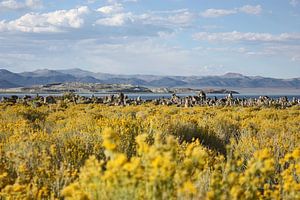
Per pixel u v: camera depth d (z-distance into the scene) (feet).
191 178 12.53
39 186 15.88
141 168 10.91
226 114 62.23
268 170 12.42
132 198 10.85
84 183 12.14
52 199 14.39
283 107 115.44
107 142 11.41
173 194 10.91
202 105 120.88
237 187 11.74
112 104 117.91
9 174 17.57
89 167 12.37
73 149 21.40
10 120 47.03
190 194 10.87
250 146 25.96
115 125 27.50
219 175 12.82
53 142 24.23
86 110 70.18
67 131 28.55
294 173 18.33
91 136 24.75
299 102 131.85
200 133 34.04
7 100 113.19
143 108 75.15
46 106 88.89
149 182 10.87
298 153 14.44
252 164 12.72
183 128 33.99
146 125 29.19
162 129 29.86
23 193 14.12
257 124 43.88
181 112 65.62
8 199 13.69
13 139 24.49
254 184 12.21
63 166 17.97
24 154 20.17
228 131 38.22
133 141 23.40
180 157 18.60
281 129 39.29
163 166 10.55
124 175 10.76
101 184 11.49
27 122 40.70
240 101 134.10
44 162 18.42
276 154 23.61
